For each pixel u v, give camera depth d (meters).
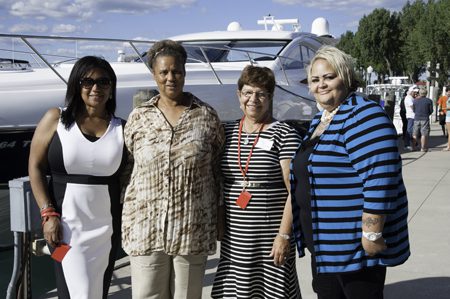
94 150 2.79
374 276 2.47
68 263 2.81
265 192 2.85
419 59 46.06
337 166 2.39
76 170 2.80
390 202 2.28
